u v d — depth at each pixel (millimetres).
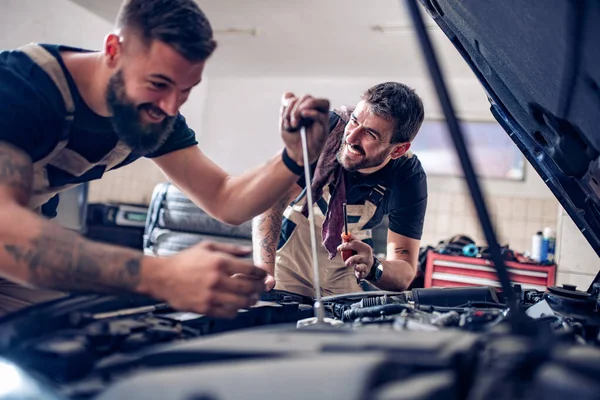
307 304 1000
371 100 1295
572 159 871
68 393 462
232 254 731
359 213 1518
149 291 667
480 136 4199
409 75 4461
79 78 862
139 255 682
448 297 995
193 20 769
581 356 396
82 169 978
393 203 1536
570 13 545
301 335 512
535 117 937
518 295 1062
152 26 752
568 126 824
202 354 467
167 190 2615
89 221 3752
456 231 4133
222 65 4723
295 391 378
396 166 1485
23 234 647
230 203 991
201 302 654
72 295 724
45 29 3355
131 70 785
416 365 427
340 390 368
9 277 684
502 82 997
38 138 811
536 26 643
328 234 1461
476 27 841
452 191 4180
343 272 1631
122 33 788
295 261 1632
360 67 4395
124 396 411
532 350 431
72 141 916
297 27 3604
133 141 885
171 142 1035
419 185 1513
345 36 3678
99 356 561
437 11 992
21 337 555
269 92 5027
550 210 4008
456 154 583
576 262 3109
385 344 449
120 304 728
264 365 408
